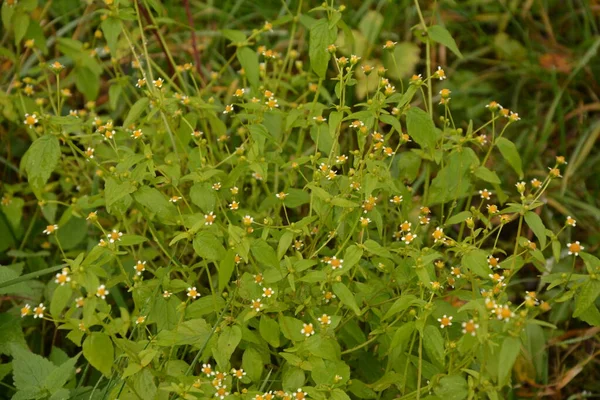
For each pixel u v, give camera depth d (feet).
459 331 2.59
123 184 2.55
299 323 2.49
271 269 2.50
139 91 3.38
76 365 2.87
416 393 2.45
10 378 2.77
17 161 3.28
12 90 3.32
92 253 2.41
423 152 2.78
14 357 2.57
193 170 2.72
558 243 2.50
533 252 2.50
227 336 2.45
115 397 2.47
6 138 3.24
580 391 2.95
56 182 3.07
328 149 2.73
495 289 2.47
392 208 2.86
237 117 2.87
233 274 2.77
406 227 2.58
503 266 2.56
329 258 2.57
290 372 2.45
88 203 2.86
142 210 2.64
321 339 2.44
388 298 2.63
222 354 2.44
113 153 2.99
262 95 2.95
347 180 2.63
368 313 2.65
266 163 2.63
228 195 2.78
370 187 2.53
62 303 2.33
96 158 3.07
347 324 2.59
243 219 2.50
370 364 2.67
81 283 2.35
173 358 2.57
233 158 2.80
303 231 2.52
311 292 2.60
